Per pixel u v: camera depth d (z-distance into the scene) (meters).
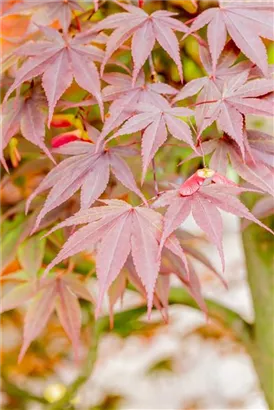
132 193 0.65
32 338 0.66
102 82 0.63
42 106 0.59
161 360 1.54
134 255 0.50
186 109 0.54
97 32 0.59
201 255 0.69
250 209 0.76
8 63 0.60
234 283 1.71
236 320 0.88
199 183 0.52
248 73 0.56
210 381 1.77
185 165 0.79
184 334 1.47
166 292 0.68
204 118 0.54
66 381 1.37
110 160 0.55
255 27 0.56
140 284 0.66
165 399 1.70
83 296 0.68
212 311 0.88
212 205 0.50
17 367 1.36
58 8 0.61
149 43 0.55
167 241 0.51
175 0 0.67
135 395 1.65
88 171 0.55
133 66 0.58
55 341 1.37
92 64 0.57
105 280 0.50
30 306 0.67
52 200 0.54
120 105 0.55
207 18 0.57
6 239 0.68
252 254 0.85
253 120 0.73
